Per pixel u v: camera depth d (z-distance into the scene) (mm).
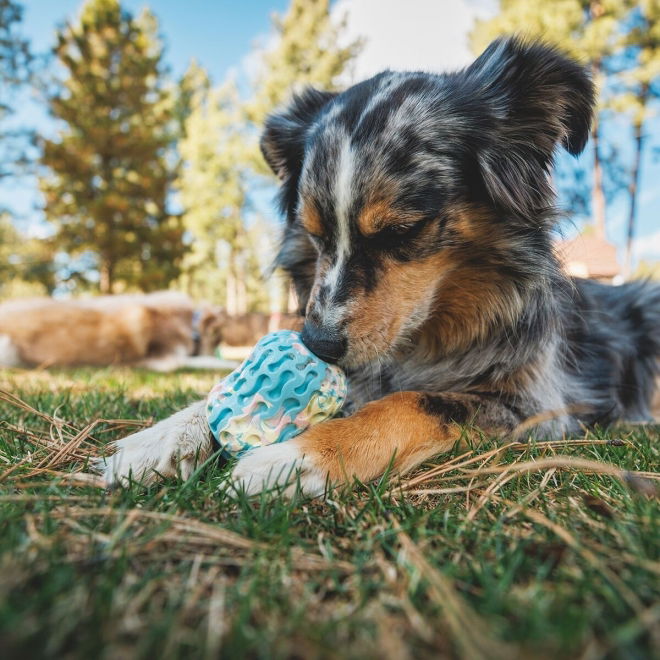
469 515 255
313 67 3525
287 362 321
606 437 427
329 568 210
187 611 172
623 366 604
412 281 417
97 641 148
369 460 320
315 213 427
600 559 208
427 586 191
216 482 288
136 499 273
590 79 437
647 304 659
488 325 453
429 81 452
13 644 141
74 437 370
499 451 326
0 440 366
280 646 153
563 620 163
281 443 312
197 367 1503
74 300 1520
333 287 403
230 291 4977
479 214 433
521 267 445
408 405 371
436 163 415
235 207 4246
